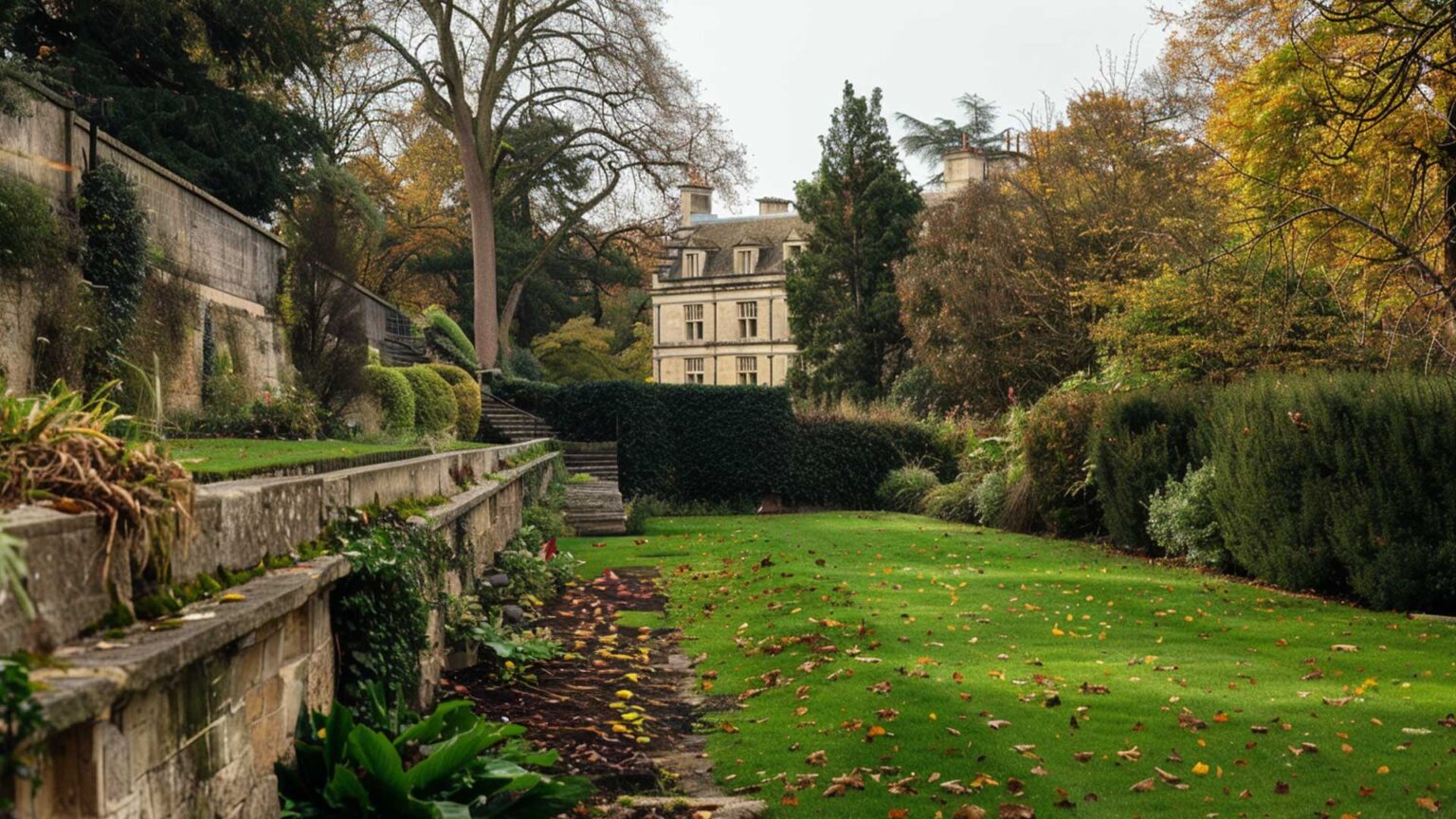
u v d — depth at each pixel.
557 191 54.66
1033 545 20.78
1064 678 9.36
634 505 30.25
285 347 24.30
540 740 7.62
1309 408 14.17
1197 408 18.52
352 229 23.34
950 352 34.97
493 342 45.19
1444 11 11.46
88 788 3.00
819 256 48.16
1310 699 8.58
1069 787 6.68
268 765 4.59
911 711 8.16
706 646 11.64
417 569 6.96
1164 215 30.47
